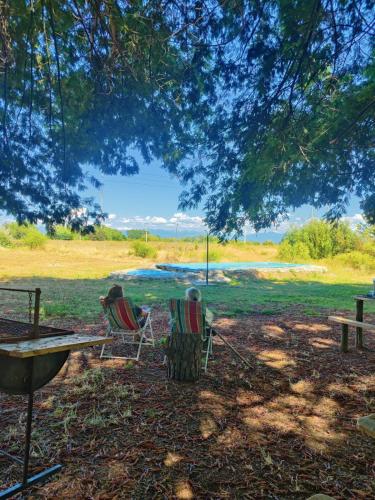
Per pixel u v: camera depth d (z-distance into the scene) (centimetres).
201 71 456
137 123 563
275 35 382
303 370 453
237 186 547
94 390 372
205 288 1390
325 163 520
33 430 284
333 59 385
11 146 602
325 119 477
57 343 194
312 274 1975
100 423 297
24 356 173
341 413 333
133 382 399
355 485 224
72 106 567
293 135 462
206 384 398
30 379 205
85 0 398
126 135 588
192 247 2812
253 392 380
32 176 652
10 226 2978
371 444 276
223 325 725
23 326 232
